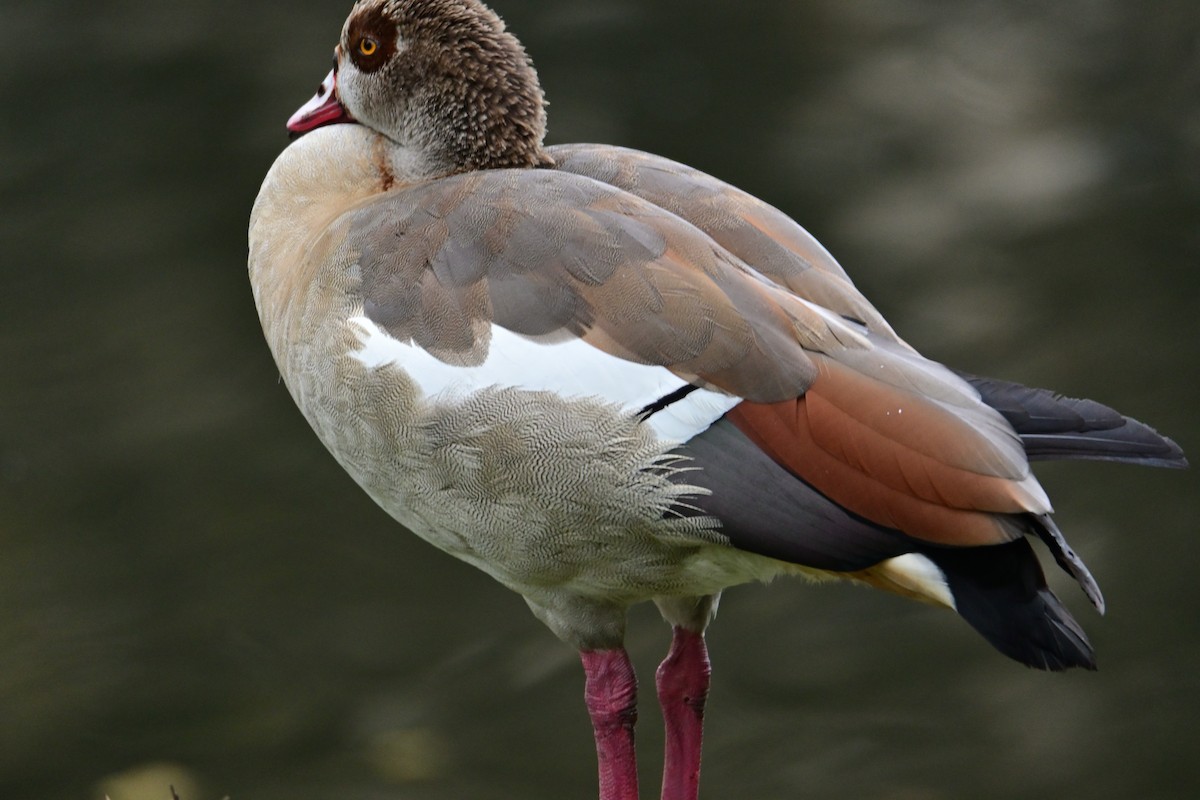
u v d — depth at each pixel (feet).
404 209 21.53
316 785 32.50
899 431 18.78
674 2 53.78
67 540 37.76
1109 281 43.50
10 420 40.16
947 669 35.01
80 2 52.60
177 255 44.45
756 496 19.24
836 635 36.11
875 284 43.37
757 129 48.70
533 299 20.12
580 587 21.30
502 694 34.73
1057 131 49.21
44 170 46.78
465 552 21.54
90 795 32.14
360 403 20.89
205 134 47.78
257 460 39.83
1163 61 52.13
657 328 19.67
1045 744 33.04
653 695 34.91
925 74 51.57
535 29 52.54
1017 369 40.73
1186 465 18.95
